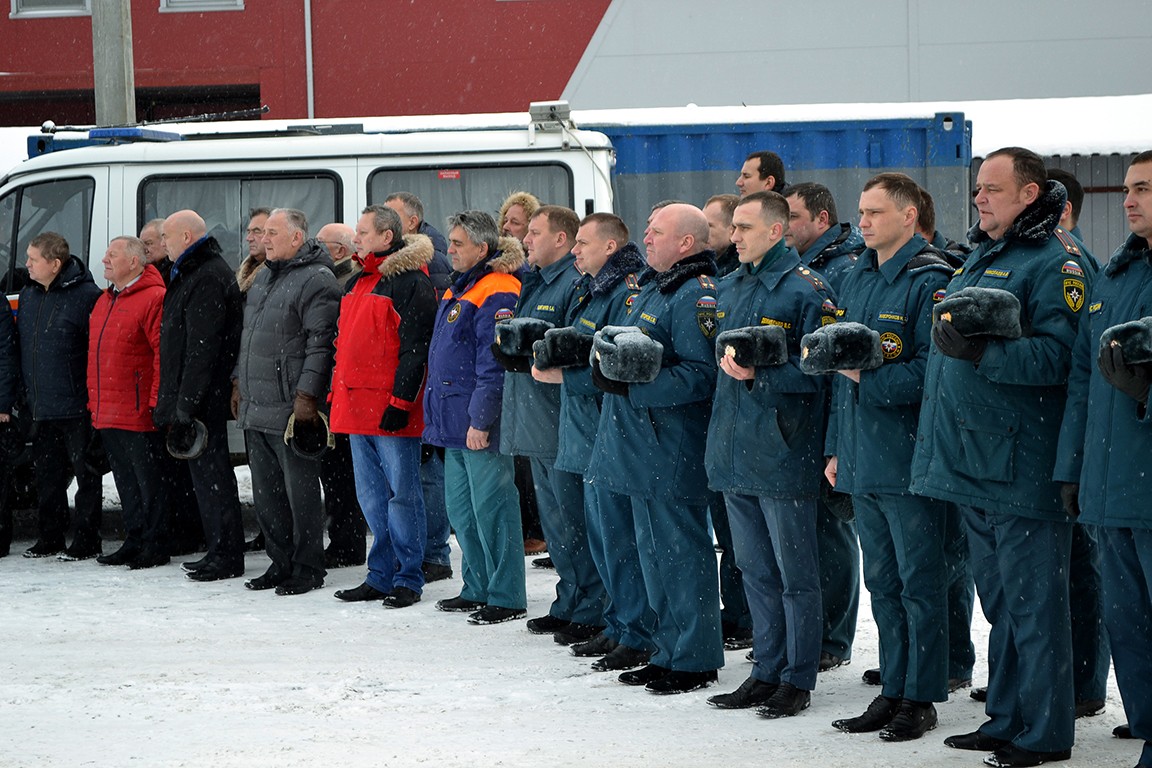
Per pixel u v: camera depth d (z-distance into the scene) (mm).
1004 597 4363
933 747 4430
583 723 4781
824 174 9688
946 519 5086
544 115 8562
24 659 5832
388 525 7039
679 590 5230
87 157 8672
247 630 6355
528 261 6738
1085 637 4766
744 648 6031
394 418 6695
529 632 6293
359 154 8594
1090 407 4012
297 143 8617
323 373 7125
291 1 18734
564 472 6020
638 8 18328
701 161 9656
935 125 9648
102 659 5824
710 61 18250
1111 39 18156
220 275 7492
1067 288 4172
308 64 18703
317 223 8641
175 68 18859
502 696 5168
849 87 18188
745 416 4852
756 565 4988
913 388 4488
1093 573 4770
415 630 6348
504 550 6543
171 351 7465
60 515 8422
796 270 4961
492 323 6391
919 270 4590
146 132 9070
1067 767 4172
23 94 19562
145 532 8031
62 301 8102
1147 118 14195
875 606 4715
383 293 6848
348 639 6168
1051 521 4203
